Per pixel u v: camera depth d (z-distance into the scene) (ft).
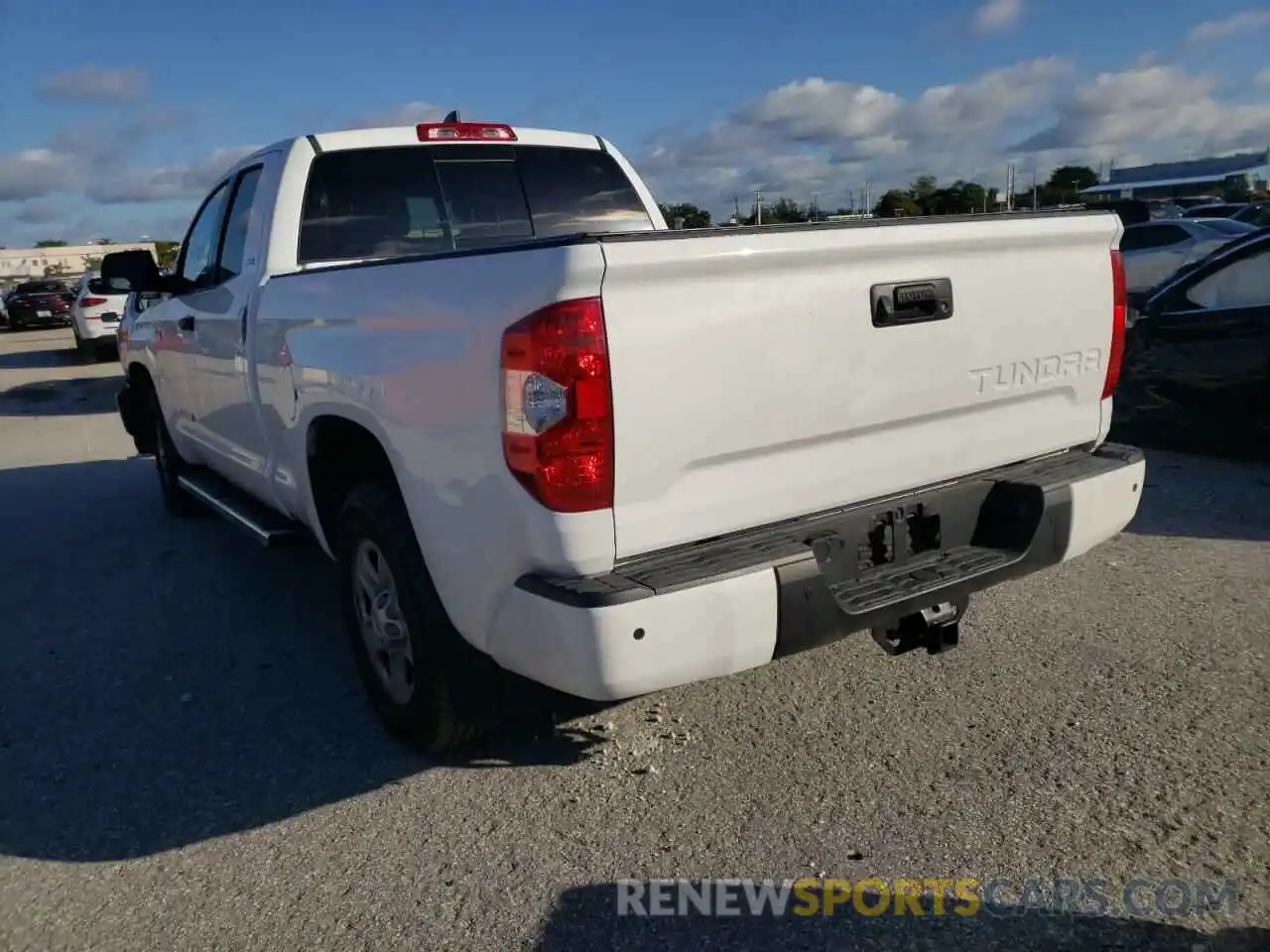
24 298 105.60
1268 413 23.40
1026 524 11.23
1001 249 11.07
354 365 11.34
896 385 10.39
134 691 14.53
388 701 12.46
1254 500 20.72
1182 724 11.85
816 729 12.28
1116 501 11.91
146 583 19.38
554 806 10.98
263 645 16.03
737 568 9.15
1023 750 11.51
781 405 9.63
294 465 13.91
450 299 9.71
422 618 10.98
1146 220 49.67
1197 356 24.41
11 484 29.45
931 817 10.35
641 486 9.00
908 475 10.82
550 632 8.98
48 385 56.65
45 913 9.67
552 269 8.55
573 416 8.61
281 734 13.00
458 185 16.10
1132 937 8.53
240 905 9.63
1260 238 23.48
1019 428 11.72
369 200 15.43
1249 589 15.79
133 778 12.08
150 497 26.84
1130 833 9.89
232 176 17.15
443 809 11.05
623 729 12.54
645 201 17.93
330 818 11.02
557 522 8.82
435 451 10.02
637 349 8.79
